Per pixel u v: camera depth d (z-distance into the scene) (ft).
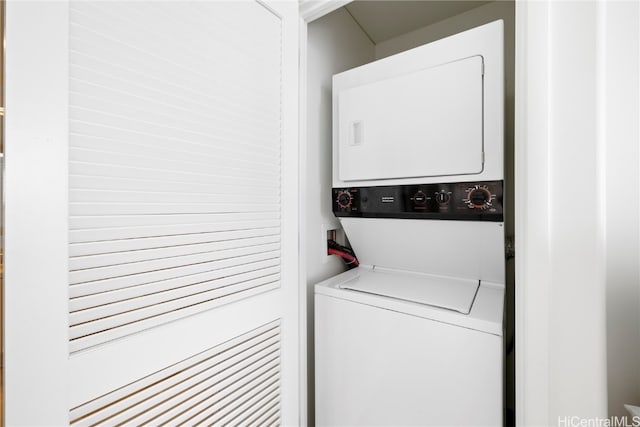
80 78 2.67
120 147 2.98
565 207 3.25
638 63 3.10
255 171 4.57
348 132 6.28
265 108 4.72
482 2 7.40
